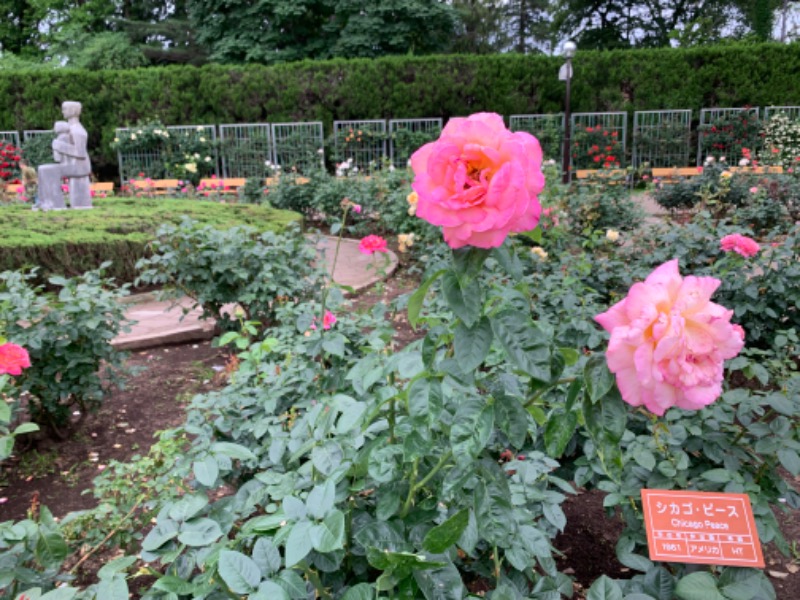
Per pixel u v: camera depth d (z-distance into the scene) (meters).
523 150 0.94
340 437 1.50
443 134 1.01
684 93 17.80
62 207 9.18
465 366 1.05
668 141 17.48
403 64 17.84
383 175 10.45
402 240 5.11
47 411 3.38
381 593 1.39
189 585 1.22
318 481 1.44
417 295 1.12
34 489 2.99
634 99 18.11
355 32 21.72
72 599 1.24
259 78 17.80
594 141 17.28
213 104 17.83
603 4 27.38
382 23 21.39
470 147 0.95
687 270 4.33
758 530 1.71
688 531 1.51
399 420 1.46
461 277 1.02
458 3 28.83
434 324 1.41
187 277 4.33
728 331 0.93
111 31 25.31
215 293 4.41
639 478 1.93
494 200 0.92
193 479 2.09
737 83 17.62
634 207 8.68
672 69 17.73
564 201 7.91
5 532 1.52
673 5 27.12
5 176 16.08
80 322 3.23
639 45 27.69
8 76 16.89
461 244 0.98
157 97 17.64
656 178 12.00
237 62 22.30
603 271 4.40
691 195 10.48
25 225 7.05
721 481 1.79
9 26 24.67
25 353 2.15
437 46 23.12
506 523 1.17
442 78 17.88
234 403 2.40
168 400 3.95
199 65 24.78
